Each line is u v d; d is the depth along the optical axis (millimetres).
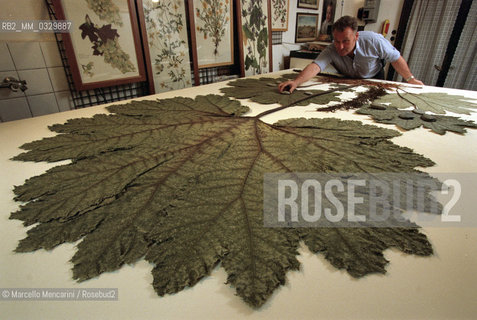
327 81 1632
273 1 2609
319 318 316
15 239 437
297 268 373
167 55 1783
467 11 2631
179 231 427
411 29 3008
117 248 407
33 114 1400
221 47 2125
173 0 1717
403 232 434
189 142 746
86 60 1431
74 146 737
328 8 3373
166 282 354
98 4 1393
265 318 318
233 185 542
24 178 609
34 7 1258
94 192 534
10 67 1272
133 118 945
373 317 317
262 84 1552
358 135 791
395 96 1264
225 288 353
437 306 331
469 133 850
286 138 766
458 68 2830
